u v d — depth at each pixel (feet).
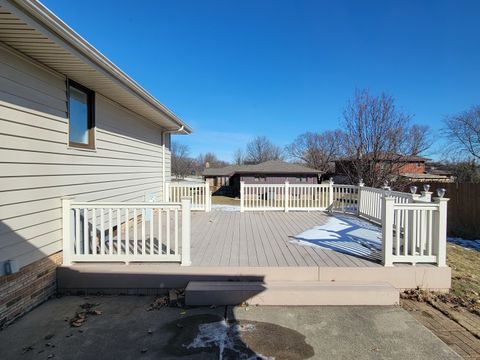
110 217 14.06
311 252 16.33
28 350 9.13
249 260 14.78
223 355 8.88
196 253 16.06
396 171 41.42
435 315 11.73
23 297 11.47
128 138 23.48
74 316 11.43
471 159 70.03
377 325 10.71
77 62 12.67
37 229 12.29
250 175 105.09
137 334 10.09
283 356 8.81
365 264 14.21
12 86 10.98
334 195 33.27
